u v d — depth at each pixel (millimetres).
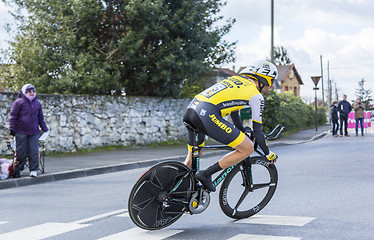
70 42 15195
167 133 17719
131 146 15992
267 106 20859
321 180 7930
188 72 17125
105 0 15914
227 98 4543
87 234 4695
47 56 15344
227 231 4629
